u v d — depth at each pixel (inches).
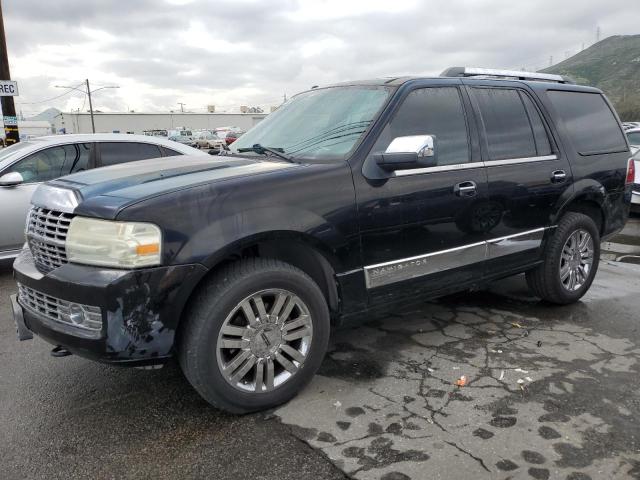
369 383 135.7
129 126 3725.4
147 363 109.7
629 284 225.1
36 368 148.3
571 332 169.6
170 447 110.4
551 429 114.6
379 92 147.9
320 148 139.9
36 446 111.6
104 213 107.2
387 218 134.4
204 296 111.9
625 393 130.1
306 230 120.8
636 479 98.6
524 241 169.3
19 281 122.7
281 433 114.3
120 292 104.0
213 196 112.2
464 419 118.8
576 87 197.5
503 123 165.8
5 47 559.5
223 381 115.0
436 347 157.6
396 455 106.0
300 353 124.8
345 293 131.7
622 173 200.8
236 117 4089.6
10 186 237.5
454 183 147.0
